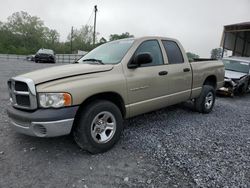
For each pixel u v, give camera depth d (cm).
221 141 420
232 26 1720
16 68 1559
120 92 376
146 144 395
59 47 7969
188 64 525
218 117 584
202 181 291
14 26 8381
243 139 435
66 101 312
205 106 599
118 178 296
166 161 340
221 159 349
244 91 966
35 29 8588
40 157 344
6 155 346
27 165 321
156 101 446
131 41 431
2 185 275
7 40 7906
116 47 438
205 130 477
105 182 288
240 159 350
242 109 705
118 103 397
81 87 325
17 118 326
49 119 303
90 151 350
